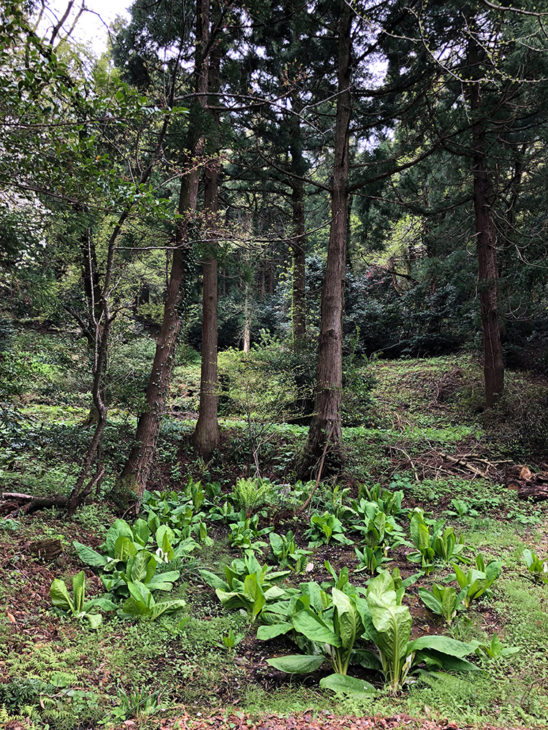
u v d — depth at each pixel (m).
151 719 2.73
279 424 11.81
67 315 7.51
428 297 20.67
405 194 14.45
